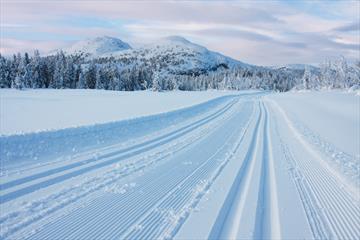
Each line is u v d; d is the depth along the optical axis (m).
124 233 4.89
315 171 9.25
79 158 9.01
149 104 29.44
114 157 9.47
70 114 19.67
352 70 73.81
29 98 39.09
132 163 8.96
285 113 26.02
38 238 4.56
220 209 5.98
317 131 16.56
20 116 18.28
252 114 25.62
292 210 6.21
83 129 11.77
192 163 9.43
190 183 7.53
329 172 9.18
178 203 6.23
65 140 10.36
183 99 38.56
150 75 111.31
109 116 18.42
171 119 18.81
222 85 130.75
